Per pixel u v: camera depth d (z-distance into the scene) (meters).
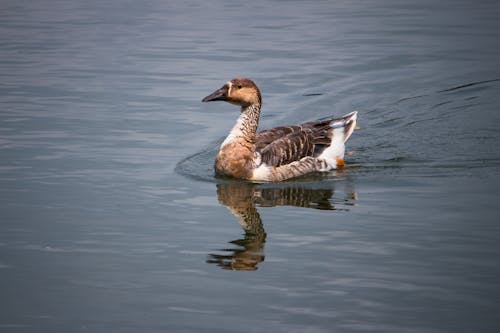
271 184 15.05
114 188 14.41
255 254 11.58
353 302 10.05
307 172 15.77
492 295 10.15
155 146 16.95
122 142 17.12
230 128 18.25
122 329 9.41
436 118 19.19
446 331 9.31
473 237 11.97
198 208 13.57
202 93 20.58
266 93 20.72
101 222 12.77
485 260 11.16
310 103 20.02
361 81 21.77
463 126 18.55
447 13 29.95
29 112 19.00
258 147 15.66
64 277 10.81
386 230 12.40
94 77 21.98
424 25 28.02
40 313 9.80
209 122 18.62
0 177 14.80
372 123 18.92
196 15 29.69
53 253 11.56
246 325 9.50
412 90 21.12
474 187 14.32
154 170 15.52
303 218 13.06
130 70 22.59
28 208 13.30
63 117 18.69
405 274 10.81
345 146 17.48
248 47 24.86
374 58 23.86
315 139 16.14
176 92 20.67
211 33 26.73
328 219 12.98
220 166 15.43
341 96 20.59
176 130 18.00
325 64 23.22
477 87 21.31
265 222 12.89
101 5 31.98
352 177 15.37
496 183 14.52
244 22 28.47
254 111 15.65
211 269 11.10
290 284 10.60
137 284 10.61
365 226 12.60
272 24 28.16
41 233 12.28
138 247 11.84
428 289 10.36
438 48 24.94
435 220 12.73
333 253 11.58
